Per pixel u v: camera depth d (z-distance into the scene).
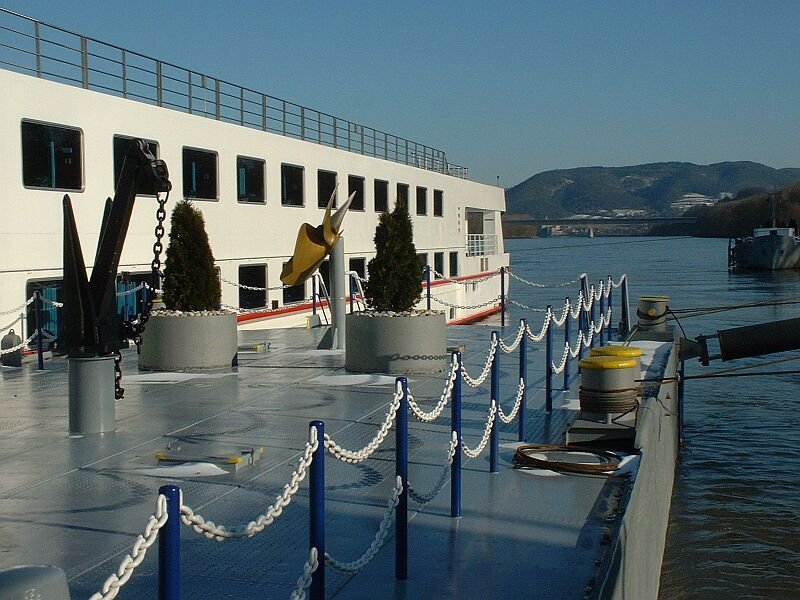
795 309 49.91
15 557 5.93
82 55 19.41
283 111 27.55
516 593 5.55
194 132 22.05
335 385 12.91
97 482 7.77
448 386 6.83
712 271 93.31
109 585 3.21
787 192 181.62
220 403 11.56
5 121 16.59
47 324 17.62
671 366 15.73
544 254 165.88
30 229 17.25
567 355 13.02
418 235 36.00
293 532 6.53
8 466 8.33
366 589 5.61
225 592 5.44
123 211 9.31
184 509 3.62
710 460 17.20
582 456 8.83
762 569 11.67
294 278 16.22
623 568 6.29
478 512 7.14
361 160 31.05
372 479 7.99
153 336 14.45
